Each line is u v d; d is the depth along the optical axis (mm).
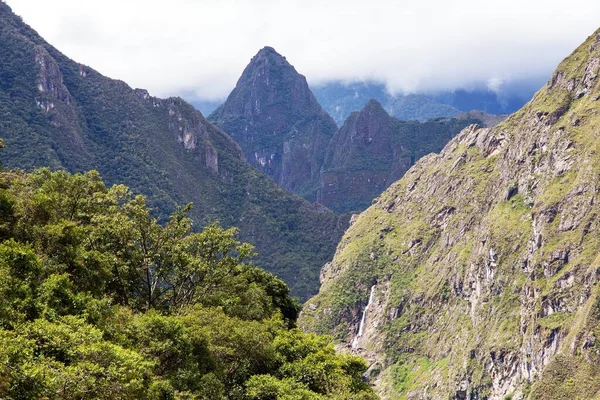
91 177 58062
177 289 55406
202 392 37875
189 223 57406
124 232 50500
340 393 48500
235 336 45656
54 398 25000
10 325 29344
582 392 127000
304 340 58531
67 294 35250
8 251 34500
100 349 29219
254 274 78750
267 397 44219
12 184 54094
